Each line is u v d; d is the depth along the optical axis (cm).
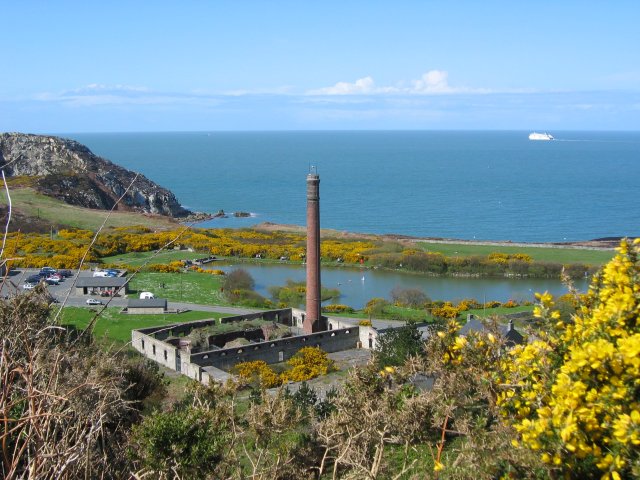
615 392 746
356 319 5775
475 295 7294
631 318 854
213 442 1200
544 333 964
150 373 2161
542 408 796
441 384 1050
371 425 1208
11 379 695
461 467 993
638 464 682
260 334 5081
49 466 662
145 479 1049
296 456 1410
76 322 5194
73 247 8631
